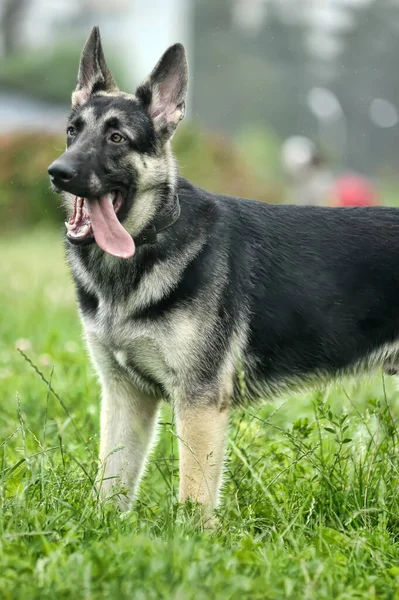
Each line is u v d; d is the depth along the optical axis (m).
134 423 5.82
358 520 5.26
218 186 23.73
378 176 52.84
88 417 6.66
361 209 6.10
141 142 5.47
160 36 45.47
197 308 5.43
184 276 5.43
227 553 4.41
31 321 10.60
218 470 5.49
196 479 5.43
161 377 5.57
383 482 5.47
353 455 5.74
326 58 55.12
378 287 5.86
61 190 5.42
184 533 4.77
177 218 5.50
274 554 4.50
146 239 5.43
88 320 5.67
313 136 52.16
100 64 5.80
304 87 54.91
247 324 5.69
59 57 38.31
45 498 4.96
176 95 5.61
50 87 37.88
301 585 4.16
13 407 7.13
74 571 4.08
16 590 3.90
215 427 5.49
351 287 5.84
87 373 7.54
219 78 55.28
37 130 24.97
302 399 7.55
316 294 5.80
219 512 5.25
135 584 3.98
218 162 24.41
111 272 5.50
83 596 3.90
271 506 5.27
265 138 39.34
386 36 55.00
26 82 38.00
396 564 4.75
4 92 37.91
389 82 55.00
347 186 18.53
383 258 5.87
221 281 5.53
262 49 55.62
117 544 4.38
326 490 5.38
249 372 5.78
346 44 55.19
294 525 5.04
